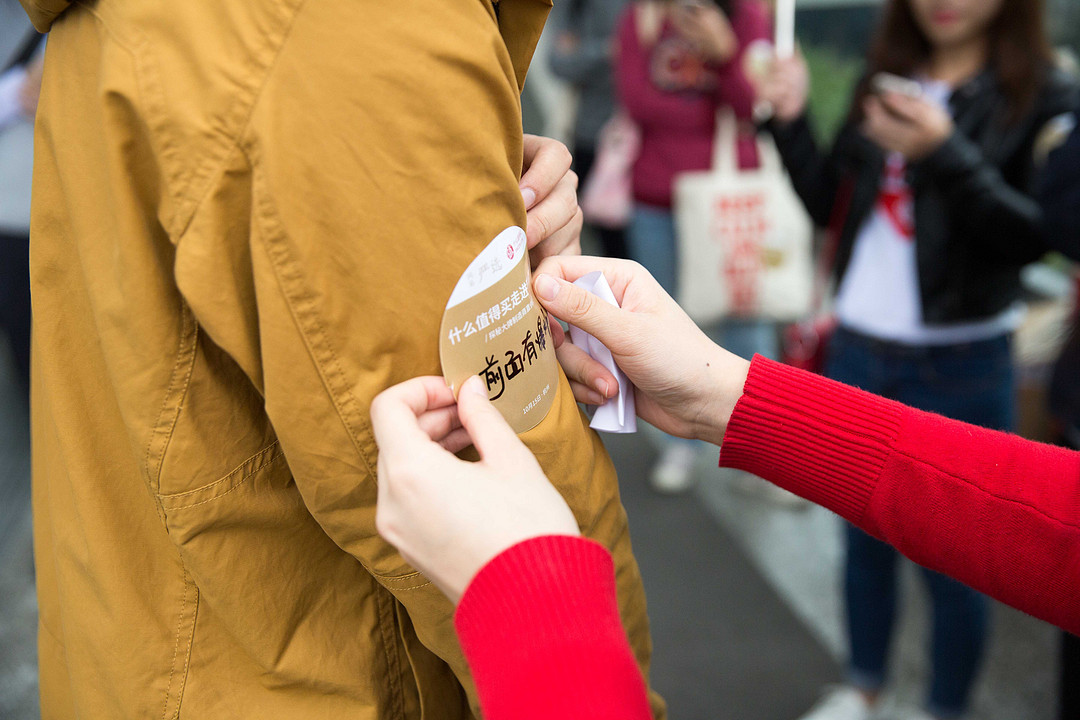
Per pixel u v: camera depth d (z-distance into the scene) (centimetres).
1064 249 147
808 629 221
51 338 71
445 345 63
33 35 204
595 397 90
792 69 198
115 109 57
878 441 86
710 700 198
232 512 68
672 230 283
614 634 52
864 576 181
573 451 73
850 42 508
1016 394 221
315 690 77
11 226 215
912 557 89
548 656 50
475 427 60
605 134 306
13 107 206
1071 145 144
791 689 201
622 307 90
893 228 177
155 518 74
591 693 49
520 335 69
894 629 185
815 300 227
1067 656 156
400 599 72
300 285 58
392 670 82
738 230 257
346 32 55
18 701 193
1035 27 161
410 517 57
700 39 254
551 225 86
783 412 89
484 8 63
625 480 288
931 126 159
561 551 54
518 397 69
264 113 54
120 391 64
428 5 58
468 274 63
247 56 54
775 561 248
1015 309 177
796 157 198
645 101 268
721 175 259
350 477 64
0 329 234
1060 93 161
